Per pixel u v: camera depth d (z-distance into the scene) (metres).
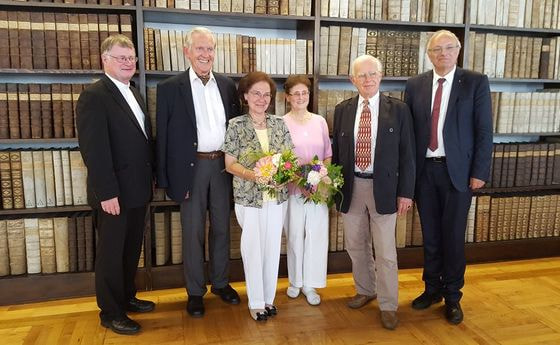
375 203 2.39
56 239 2.80
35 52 2.62
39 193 2.75
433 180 2.54
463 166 2.46
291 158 2.33
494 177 3.44
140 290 2.96
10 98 2.62
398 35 3.15
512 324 2.50
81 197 2.81
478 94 2.45
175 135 2.47
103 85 2.25
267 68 3.01
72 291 2.84
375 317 2.59
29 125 2.67
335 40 3.06
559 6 3.36
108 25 2.68
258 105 2.42
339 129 2.58
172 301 2.80
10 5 2.57
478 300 2.81
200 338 2.34
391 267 2.46
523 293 2.91
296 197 2.65
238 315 2.61
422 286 3.04
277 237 2.54
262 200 2.45
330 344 2.28
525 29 3.32
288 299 2.83
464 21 3.21
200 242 2.63
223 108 2.58
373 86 2.39
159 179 2.50
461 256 2.55
